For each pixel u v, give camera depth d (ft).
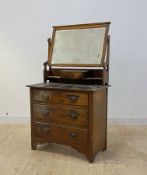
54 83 8.22
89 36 7.88
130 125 10.74
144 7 10.12
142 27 10.23
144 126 10.60
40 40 10.71
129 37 10.33
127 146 8.36
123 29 10.30
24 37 10.74
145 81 10.54
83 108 7.02
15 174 6.43
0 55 10.92
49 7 10.48
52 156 7.57
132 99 10.68
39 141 7.92
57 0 10.41
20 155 7.64
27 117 11.11
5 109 11.17
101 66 7.47
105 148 8.01
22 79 11.00
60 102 7.37
